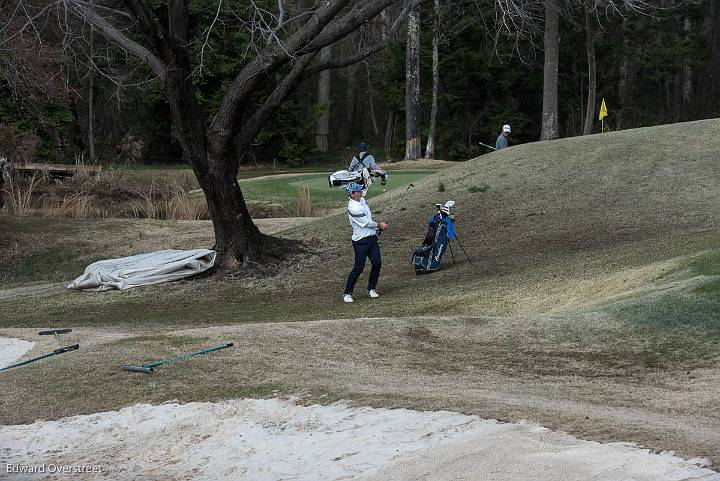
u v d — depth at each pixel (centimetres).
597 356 1420
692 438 893
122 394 1319
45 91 4384
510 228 2925
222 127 2727
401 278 2536
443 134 8250
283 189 4797
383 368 1398
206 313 2314
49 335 1845
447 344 1546
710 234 2339
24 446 1167
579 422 973
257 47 2716
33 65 4022
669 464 814
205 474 1009
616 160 3412
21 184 4859
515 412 1035
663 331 1486
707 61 8100
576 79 8188
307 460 993
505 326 1625
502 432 964
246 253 2809
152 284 2736
